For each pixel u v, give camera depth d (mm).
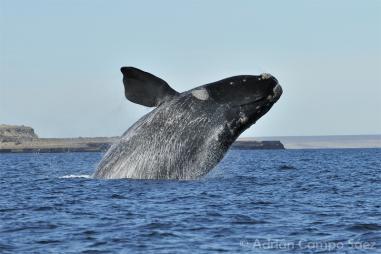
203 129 106812
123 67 101812
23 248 69000
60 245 70375
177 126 107000
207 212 88812
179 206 93125
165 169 107688
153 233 75875
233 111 106250
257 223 82125
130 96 105562
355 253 67625
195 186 108938
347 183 140000
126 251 68250
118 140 114438
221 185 116875
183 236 74750
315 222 83312
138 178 109062
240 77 107188
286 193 113500
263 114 107062
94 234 75312
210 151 107188
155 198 98625
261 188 119000
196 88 108625
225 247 70000
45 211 90062
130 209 90688
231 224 81188
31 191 113312
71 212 88875
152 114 108875
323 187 127688
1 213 88938
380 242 72188
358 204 100562
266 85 105500
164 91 107000
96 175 117562
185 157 107188
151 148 108188
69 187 114312
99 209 90875
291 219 85250
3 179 147125
